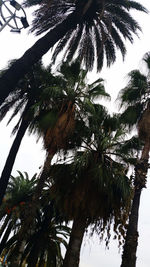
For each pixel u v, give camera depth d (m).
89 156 12.99
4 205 26.22
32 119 18.69
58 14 18.75
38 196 14.92
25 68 13.86
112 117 15.20
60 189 12.83
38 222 22.73
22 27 9.21
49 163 14.07
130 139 14.45
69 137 13.72
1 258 24.06
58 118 13.88
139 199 13.09
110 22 17.84
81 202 12.09
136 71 16.39
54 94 14.73
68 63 16.44
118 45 20.30
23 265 23.02
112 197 12.16
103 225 12.27
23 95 23.09
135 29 19.22
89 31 20.33
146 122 14.20
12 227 24.81
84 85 15.29
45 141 13.79
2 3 8.70
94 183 12.28
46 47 15.07
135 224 12.48
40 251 23.41
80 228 12.35
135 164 13.38
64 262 11.99
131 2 19.31
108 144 13.68
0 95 12.80
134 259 11.66
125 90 16.20
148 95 15.70
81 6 17.31
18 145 19.97
